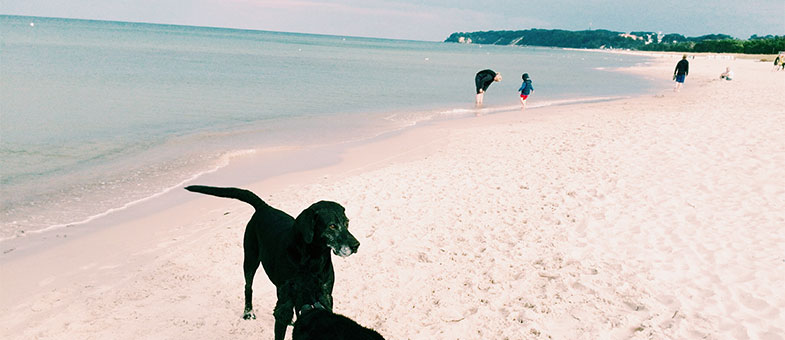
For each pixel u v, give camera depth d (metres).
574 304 5.14
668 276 5.69
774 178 9.05
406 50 143.38
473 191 9.30
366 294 5.56
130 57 51.84
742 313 4.83
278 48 106.00
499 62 83.25
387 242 7.04
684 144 12.04
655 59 126.25
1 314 5.10
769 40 144.12
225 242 7.06
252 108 21.88
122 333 4.74
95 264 6.41
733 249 6.30
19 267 6.29
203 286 5.76
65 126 16.12
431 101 26.20
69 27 166.75
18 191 9.54
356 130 16.84
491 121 18.53
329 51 104.31
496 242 6.91
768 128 13.35
